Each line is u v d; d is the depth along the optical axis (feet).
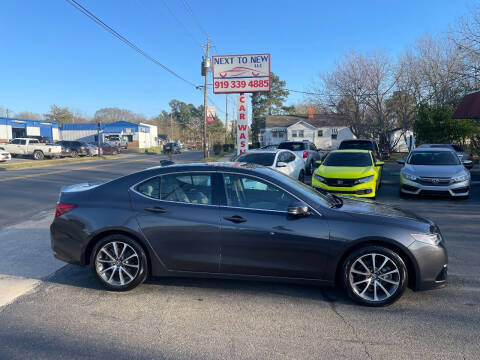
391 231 12.90
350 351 10.37
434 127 79.05
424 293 14.20
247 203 13.88
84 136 210.59
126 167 78.02
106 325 11.91
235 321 12.14
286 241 13.23
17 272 16.57
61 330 11.62
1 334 11.39
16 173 62.23
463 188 33.42
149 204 14.20
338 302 13.48
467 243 20.72
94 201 14.60
